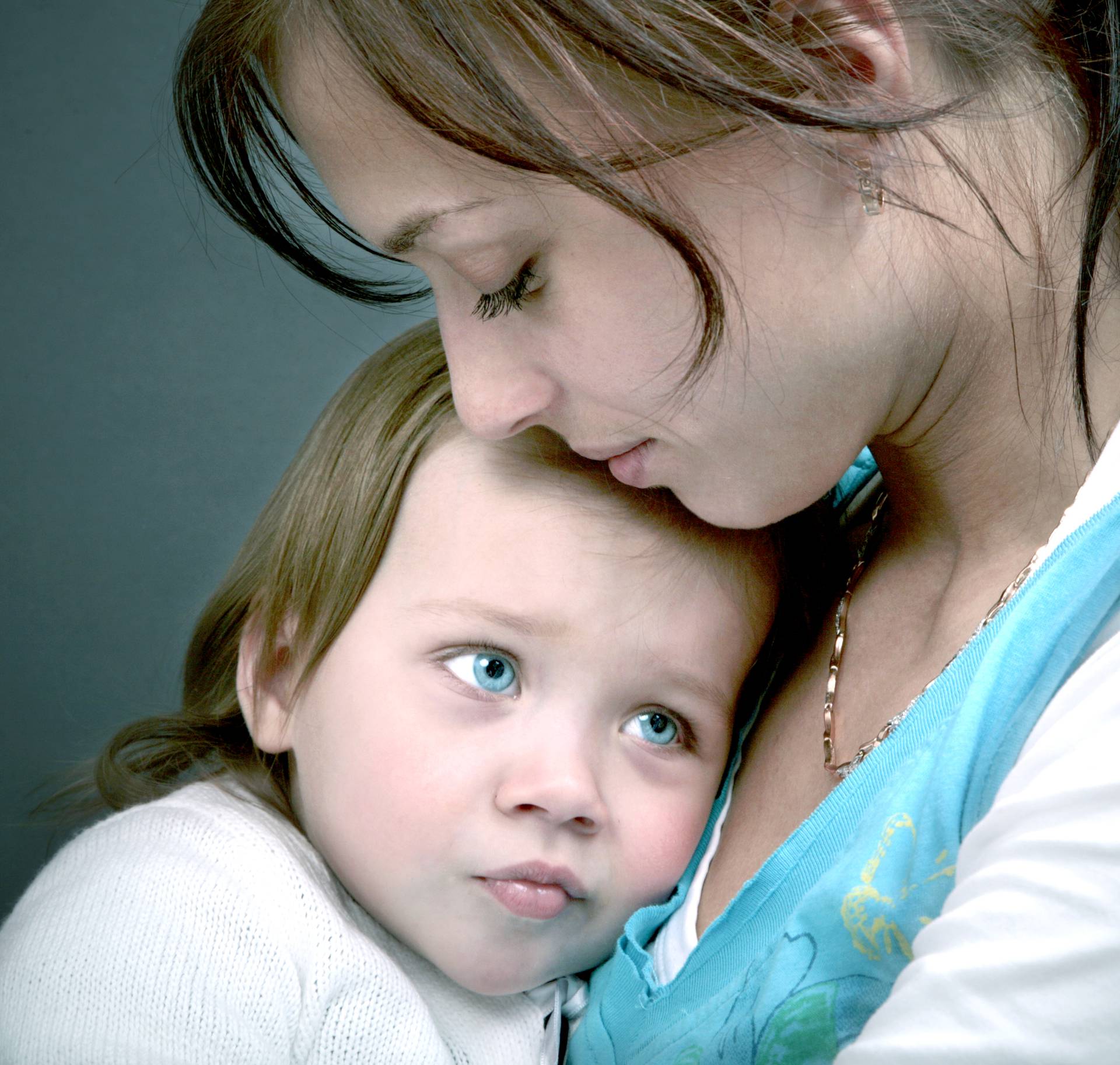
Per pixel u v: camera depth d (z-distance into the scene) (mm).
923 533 830
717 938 757
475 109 611
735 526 786
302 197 832
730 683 962
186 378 1995
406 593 958
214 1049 842
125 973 851
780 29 648
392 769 925
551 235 679
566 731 918
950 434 756
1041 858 498
